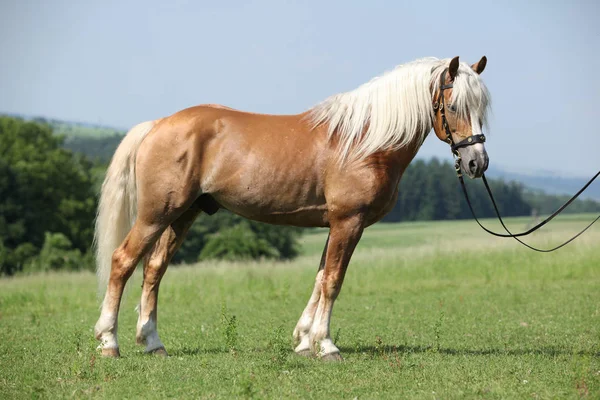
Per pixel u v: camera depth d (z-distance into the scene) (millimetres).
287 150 8586
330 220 8633
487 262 24031
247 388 6699
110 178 9000
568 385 7246
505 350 9711
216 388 7168
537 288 19000
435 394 6859
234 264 27938
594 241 29438
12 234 52031
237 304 16984
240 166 8602
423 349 9766
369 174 8469
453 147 8766
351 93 8836
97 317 14680
